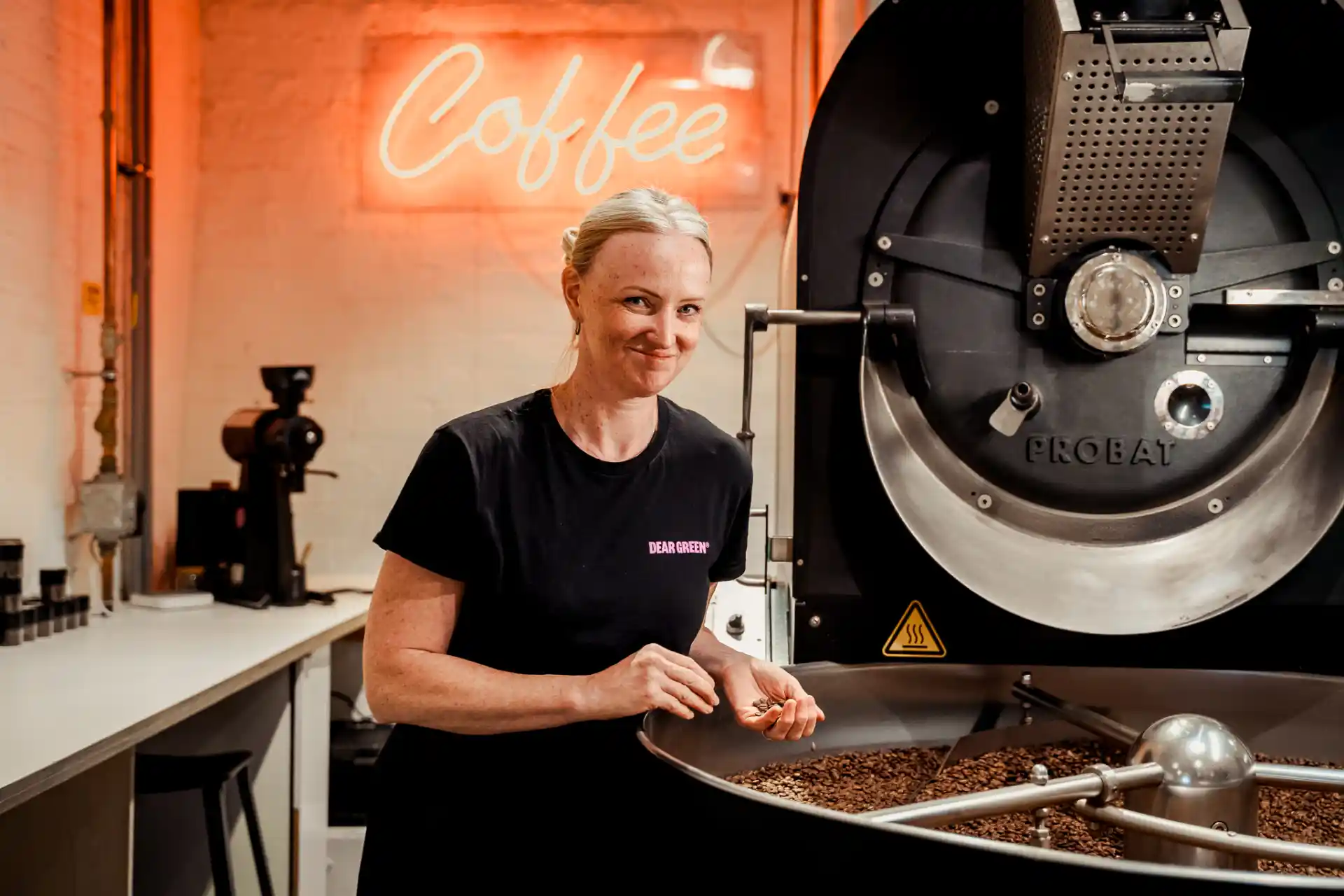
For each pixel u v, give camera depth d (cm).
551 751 137
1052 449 166
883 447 164
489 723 125
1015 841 130
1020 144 165
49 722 167
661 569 139
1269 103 164
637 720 139
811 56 333
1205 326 165
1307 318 162
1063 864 87
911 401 168
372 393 344
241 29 345
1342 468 160
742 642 207
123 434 311
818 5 323
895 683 164
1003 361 166
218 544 303
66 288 284
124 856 174
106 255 292
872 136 166
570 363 143
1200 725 119
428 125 342
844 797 144
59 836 176
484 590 135
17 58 263
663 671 122
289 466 290
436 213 342
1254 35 161
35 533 271
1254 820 118
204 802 213
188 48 341
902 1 163
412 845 137
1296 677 160
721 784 108
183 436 345
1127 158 153
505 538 133
